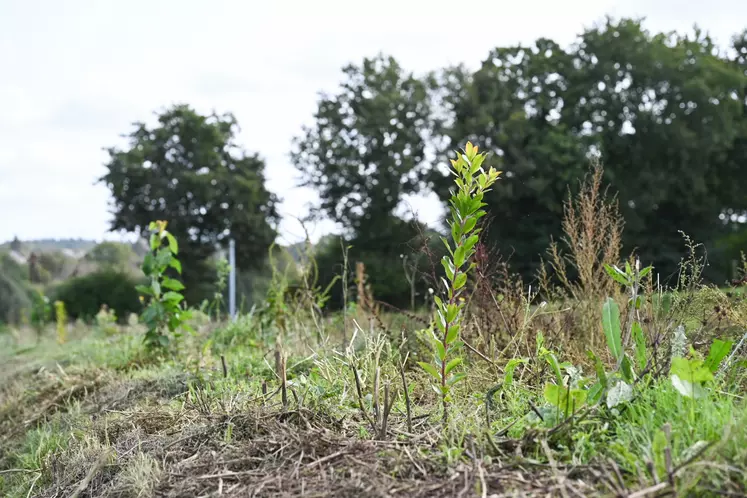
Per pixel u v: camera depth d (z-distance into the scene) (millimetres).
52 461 3980
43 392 6547
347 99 39000
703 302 4133
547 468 2424
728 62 37094
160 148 40938
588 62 34156
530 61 35219
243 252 40219
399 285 23719
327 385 3869
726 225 34875
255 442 2979
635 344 3395
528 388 3605
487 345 4512
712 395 2791
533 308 5117
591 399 2914
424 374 4172
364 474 2502
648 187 30578
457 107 34281
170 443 3324
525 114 32438
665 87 32562
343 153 36562
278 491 2486
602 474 2264
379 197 35094
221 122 42406
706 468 2156
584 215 5117
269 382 4539
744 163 34875
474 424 2832
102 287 36812
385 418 2895
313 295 7637
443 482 2377
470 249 3141
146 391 5398
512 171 28594
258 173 43125
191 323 10398
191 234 39875
